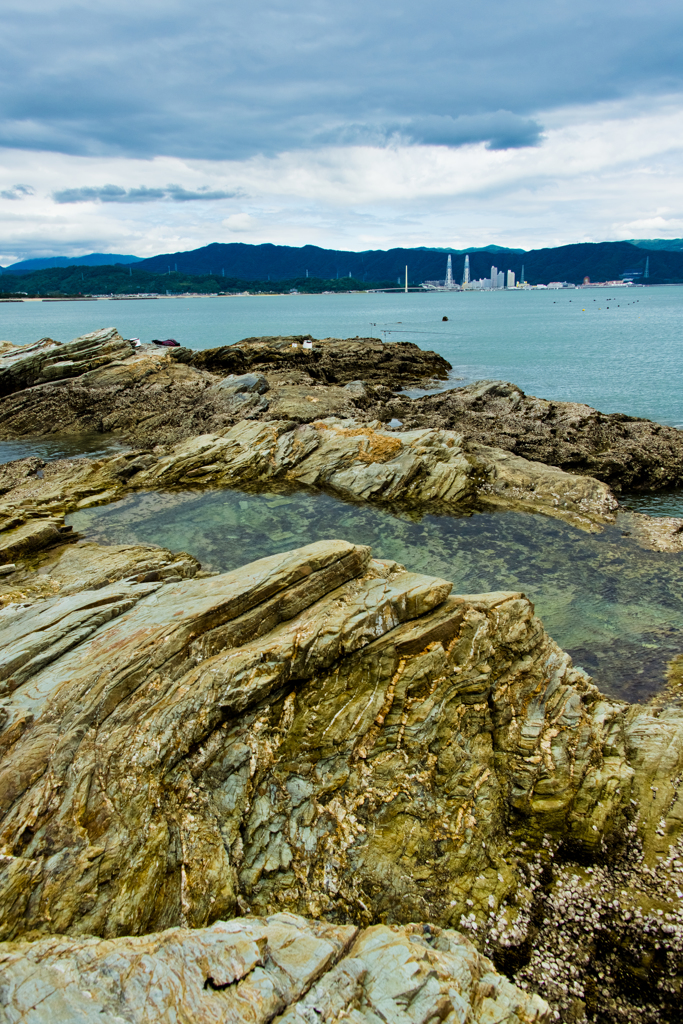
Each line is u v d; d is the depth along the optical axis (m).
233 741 9.88
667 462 31.03
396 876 9.34
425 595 12.17
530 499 26.94
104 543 22.47
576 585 19.78
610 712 12.46
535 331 119.19
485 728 11.80
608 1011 8.40
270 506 26.42
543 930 9.44
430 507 26.28
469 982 7.35
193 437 34.72
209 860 8.45
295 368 53.84
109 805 8.27
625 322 142.62
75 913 7.26
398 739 10.71
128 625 11.16
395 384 55.31
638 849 10.52
